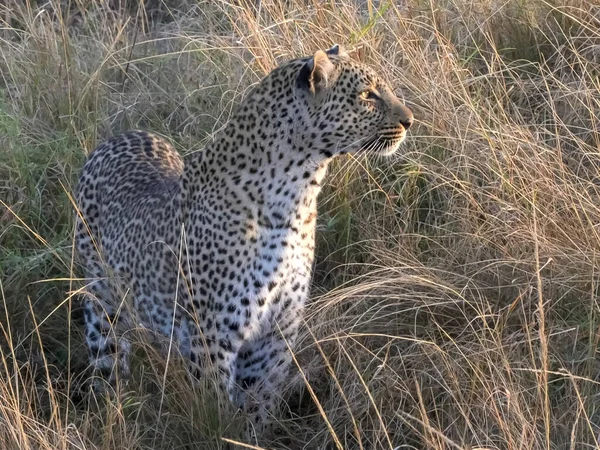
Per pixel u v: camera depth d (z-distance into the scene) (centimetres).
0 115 1033
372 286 794
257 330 761
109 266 849
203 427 752
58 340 900
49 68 1128
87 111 1073
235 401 794
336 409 771
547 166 882
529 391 752
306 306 844
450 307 828
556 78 1023
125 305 830
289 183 742
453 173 913
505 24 1107
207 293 751
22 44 1182
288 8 1125
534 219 773
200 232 752
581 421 715
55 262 910
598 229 835
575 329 789
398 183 948
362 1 1174
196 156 775
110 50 1110
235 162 745
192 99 1081
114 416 747
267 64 1011
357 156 928
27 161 1009
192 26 1227
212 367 755
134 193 850
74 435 740
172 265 780
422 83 977
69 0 1248
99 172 895
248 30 1116
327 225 916
